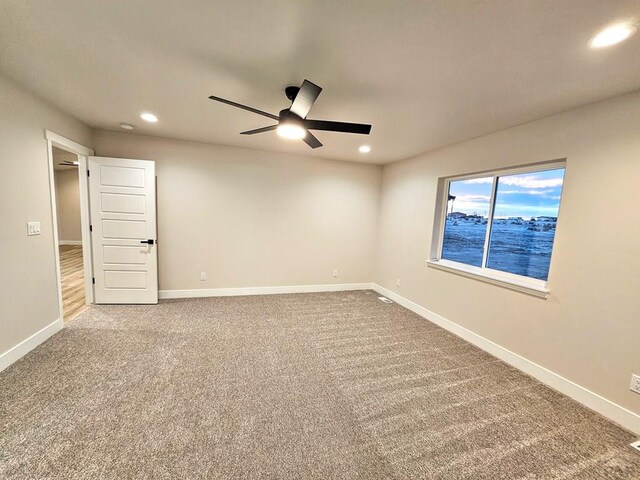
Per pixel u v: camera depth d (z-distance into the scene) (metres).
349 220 4.94
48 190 2.69
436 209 3.75
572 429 1.88
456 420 1.92
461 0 1.20
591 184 2.13
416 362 2.66
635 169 1.90
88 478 1.38
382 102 2.29
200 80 2.08
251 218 4.36
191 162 3.96
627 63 1.60
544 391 2.29
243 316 3.58
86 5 1.34
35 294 2.54
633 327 1.91
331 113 2.55
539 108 2.27
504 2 1.20
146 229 3.66
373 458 1.58
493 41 1.48
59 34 1.57
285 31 1.48
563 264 2.30
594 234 2.11
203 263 4.21
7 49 1.73
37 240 2.55
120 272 3.68
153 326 3.14
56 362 2.35
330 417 1.89
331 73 1.89
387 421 1.88
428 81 1.94
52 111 2.70
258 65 1.84
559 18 1.28
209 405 1.94
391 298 4.61
